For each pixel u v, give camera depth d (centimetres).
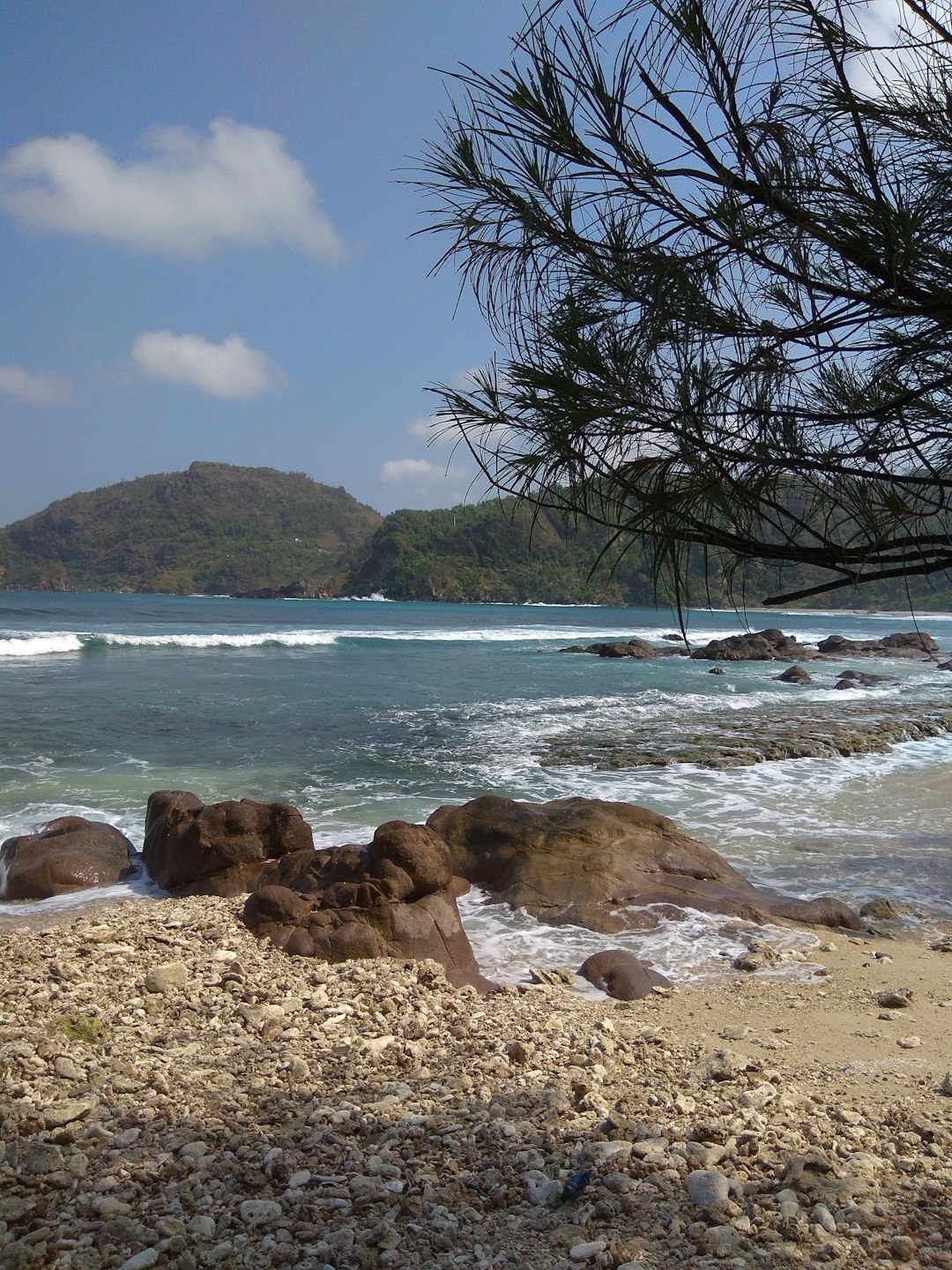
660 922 833
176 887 898
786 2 216
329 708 2169
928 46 223
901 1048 579
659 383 229
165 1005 601
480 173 239
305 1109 457
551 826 958
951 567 235
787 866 1032
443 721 2005
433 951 721
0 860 963
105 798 1255
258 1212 356
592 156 227
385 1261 332
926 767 1611
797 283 231
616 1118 449
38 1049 502
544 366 228
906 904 904
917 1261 332
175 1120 436
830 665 3766
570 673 3219
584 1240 348
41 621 5841
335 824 1152
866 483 236
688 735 1847
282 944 718
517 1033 582
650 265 229
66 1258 323
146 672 2852
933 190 218
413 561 14238
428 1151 418
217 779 1395
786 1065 550
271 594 16225
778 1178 398
